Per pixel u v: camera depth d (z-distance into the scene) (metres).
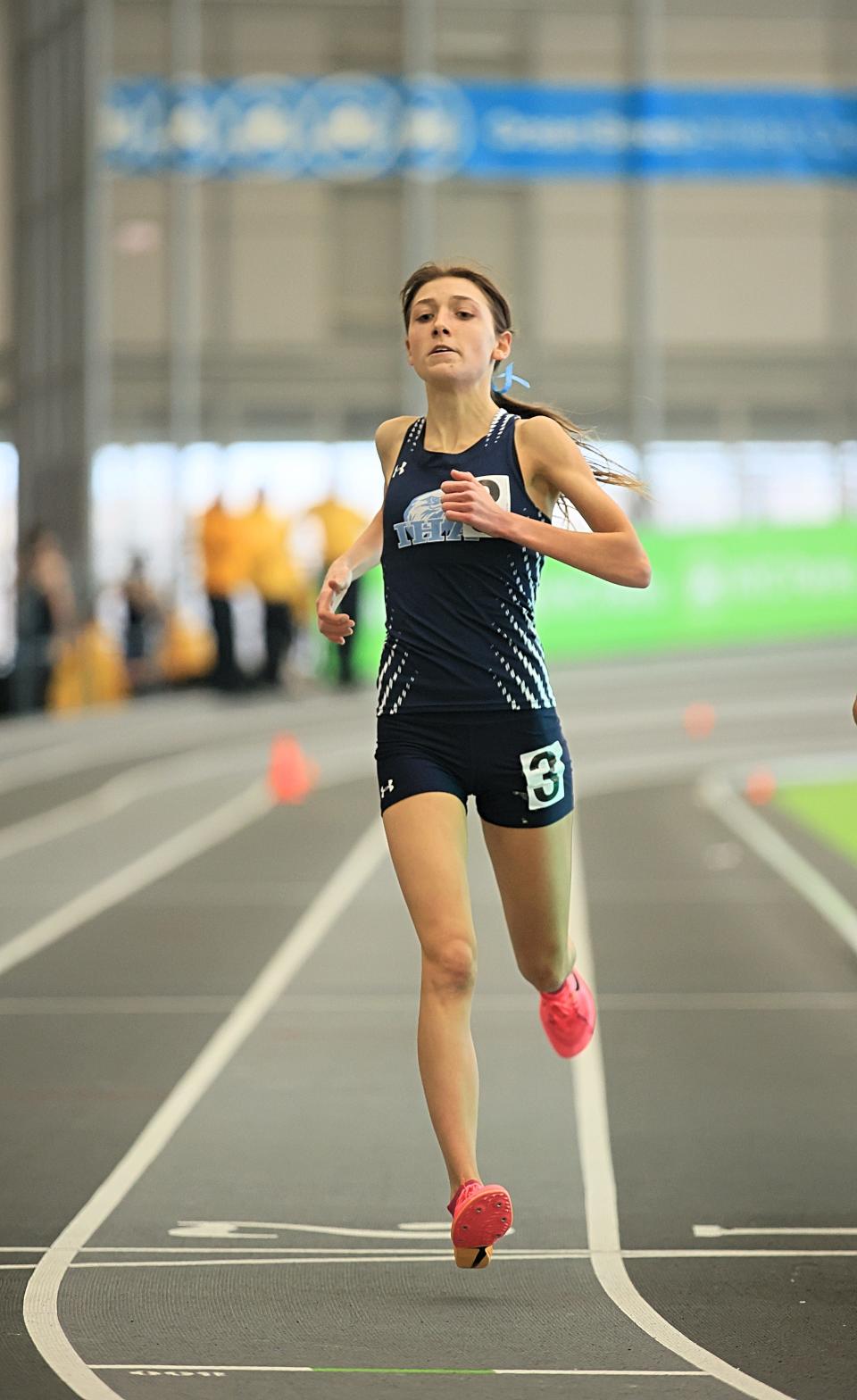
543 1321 10.17
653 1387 9.09
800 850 32.16
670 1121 15.09
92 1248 11.65
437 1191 13.00
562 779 11.33
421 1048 10.64
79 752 46.84
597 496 11.04
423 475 11.30
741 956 22.59
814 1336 9.90
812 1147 14.23
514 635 11.11
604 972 21.69
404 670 11.16
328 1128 14.85
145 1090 16.14
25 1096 15.92
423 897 10.80
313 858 31.33
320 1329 10.07
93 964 22.14
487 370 11.44
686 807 38.78
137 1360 9.53
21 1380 9.20
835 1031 18.50
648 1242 11.79
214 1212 12.48
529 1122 15.07
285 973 21.59
